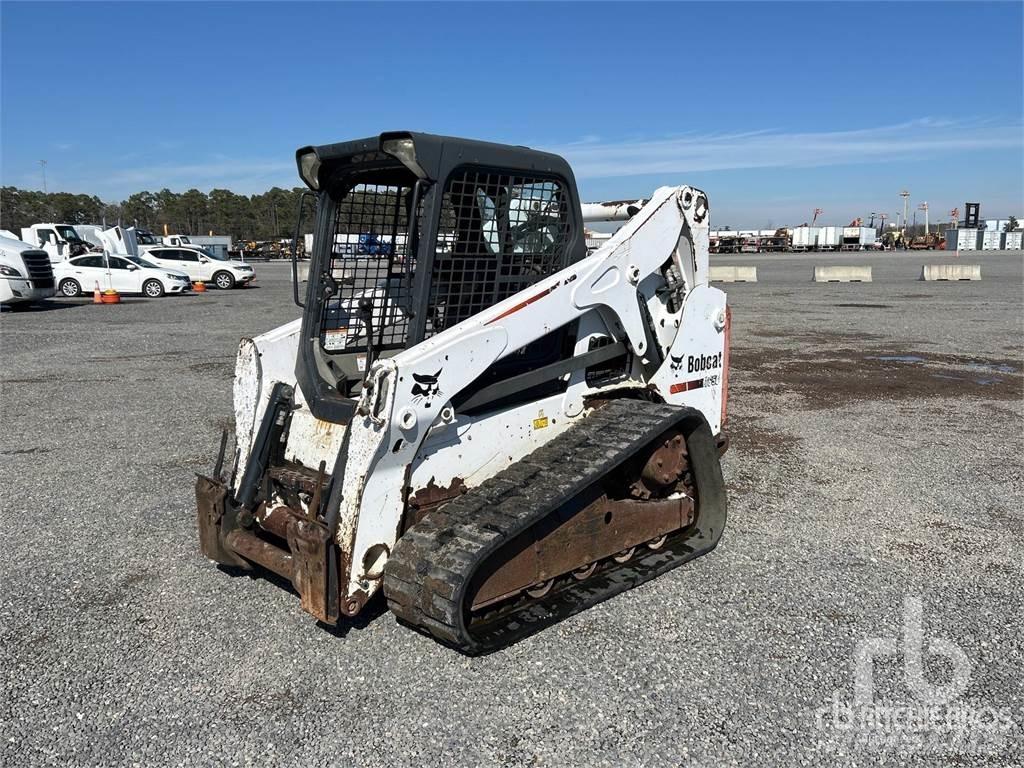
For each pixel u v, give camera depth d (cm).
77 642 384
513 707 326
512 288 420
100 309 2133
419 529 363
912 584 440
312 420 405
